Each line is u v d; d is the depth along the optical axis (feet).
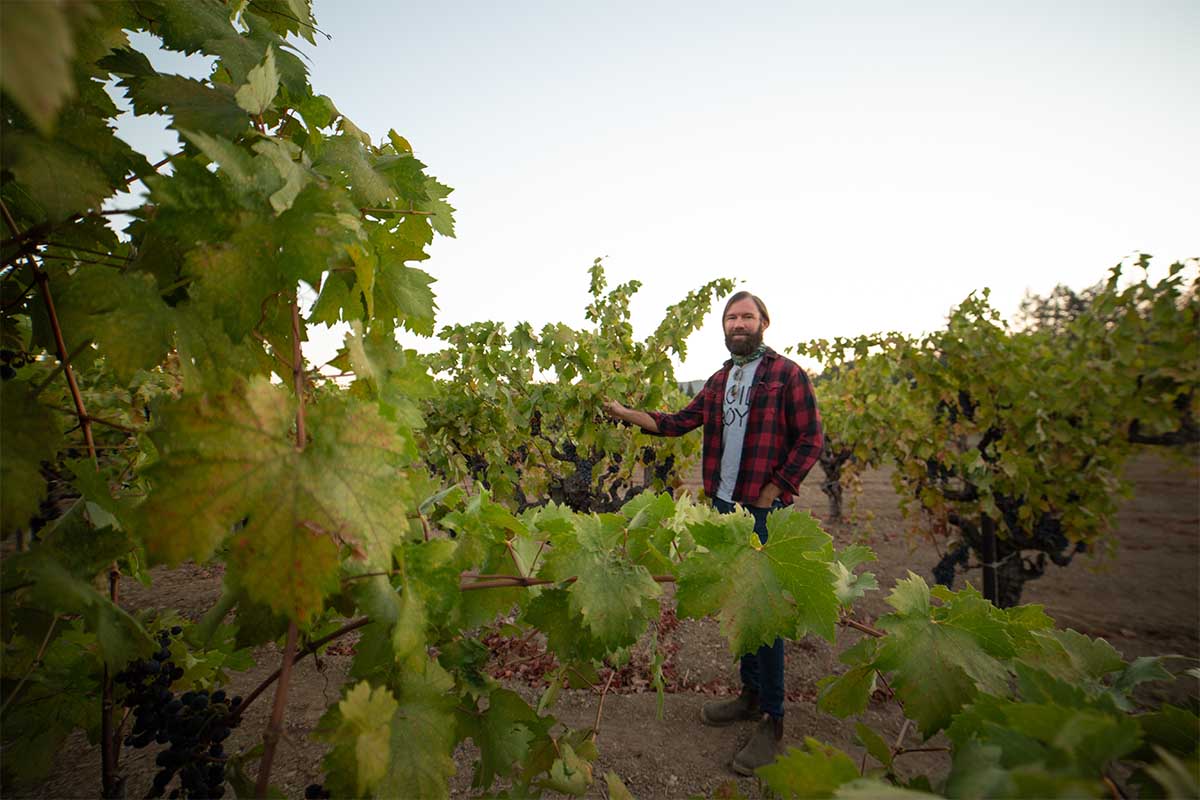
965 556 18.53
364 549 2.47
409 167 3.85
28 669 4.05
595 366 17.51
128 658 3.56
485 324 19.43
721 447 11.39
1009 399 16.66
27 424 2.52
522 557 4.86
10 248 2.87
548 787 4.82
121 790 4.02
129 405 8.20
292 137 3.66
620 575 4.10
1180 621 15.58
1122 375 15.05
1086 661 4.06
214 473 2.28
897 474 22.03
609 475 19.27
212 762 3.78
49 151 2.54
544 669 11.88
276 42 3.57
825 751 2.51
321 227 2.68
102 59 2.97
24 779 4.22
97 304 2.57
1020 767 2.01
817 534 4.00
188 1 3.17
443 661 4.52
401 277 4.06
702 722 10.68
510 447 19.84
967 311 18.79
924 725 3.56
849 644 14.05
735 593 3.97
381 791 3.25
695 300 18.21
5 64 1.08
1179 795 1.72
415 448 3.78
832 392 30.76
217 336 2.89
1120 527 26.99
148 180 2.53
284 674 2.62
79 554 3.46
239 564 2.27
